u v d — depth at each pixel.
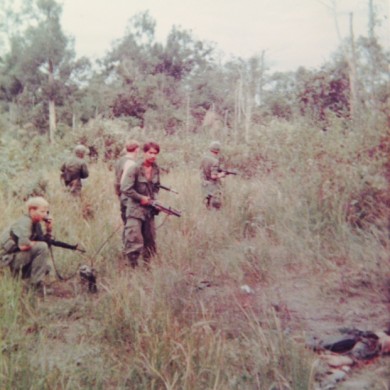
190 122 13.46
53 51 17.78
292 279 4.67
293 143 6.51
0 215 6.82
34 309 4.41
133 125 14.88
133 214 5.60
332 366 3.41
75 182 7.95
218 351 3.40
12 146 10.99
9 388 3.13
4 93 19.44
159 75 14.43
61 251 5.82
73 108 17.50
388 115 5.56
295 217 5.48
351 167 5.57
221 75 12.79
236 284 4.75
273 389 3.15
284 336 3.56
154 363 3.37
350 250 4.81
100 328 4.02
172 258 5.52
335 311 4.03
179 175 9.20
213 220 6.41
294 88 8.06
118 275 5.20
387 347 3.51
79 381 3.33
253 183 7.05
